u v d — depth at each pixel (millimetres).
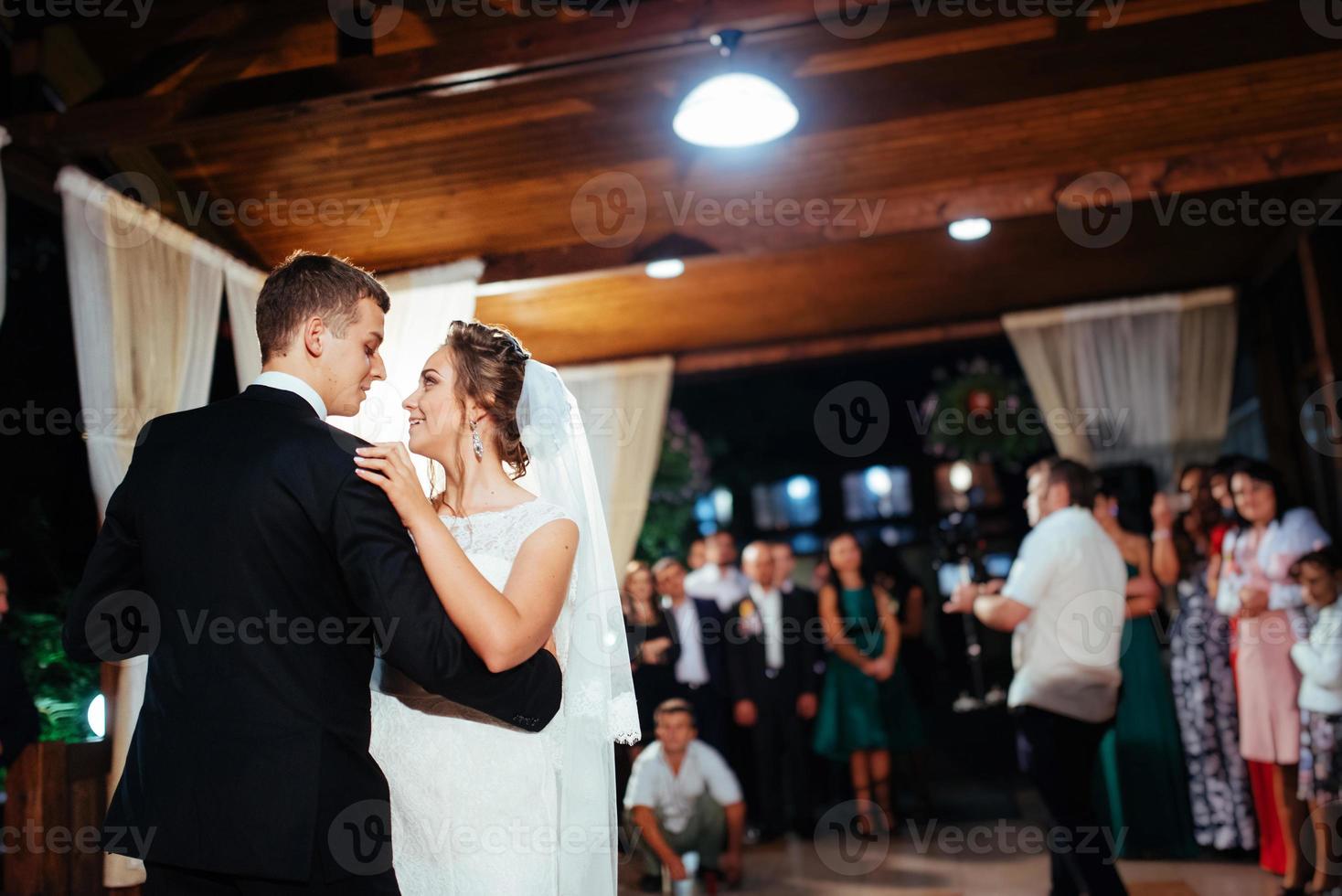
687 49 3740
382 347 5031
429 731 1753
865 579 6926
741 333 6762
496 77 3781
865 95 4348
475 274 5086
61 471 5891
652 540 7184
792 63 4152
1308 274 5398
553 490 2088
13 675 3355
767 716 5957
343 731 1558
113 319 3934
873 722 5766
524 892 1729
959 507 9453
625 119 4395
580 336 6598
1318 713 3699
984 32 4055
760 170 4746
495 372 1916
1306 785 3764
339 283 1720
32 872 3094
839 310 6457
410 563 1552
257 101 3834
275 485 1550
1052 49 4141
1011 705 3504
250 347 4680
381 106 4258
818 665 6188
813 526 10352
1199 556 4895
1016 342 6484
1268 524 4168
